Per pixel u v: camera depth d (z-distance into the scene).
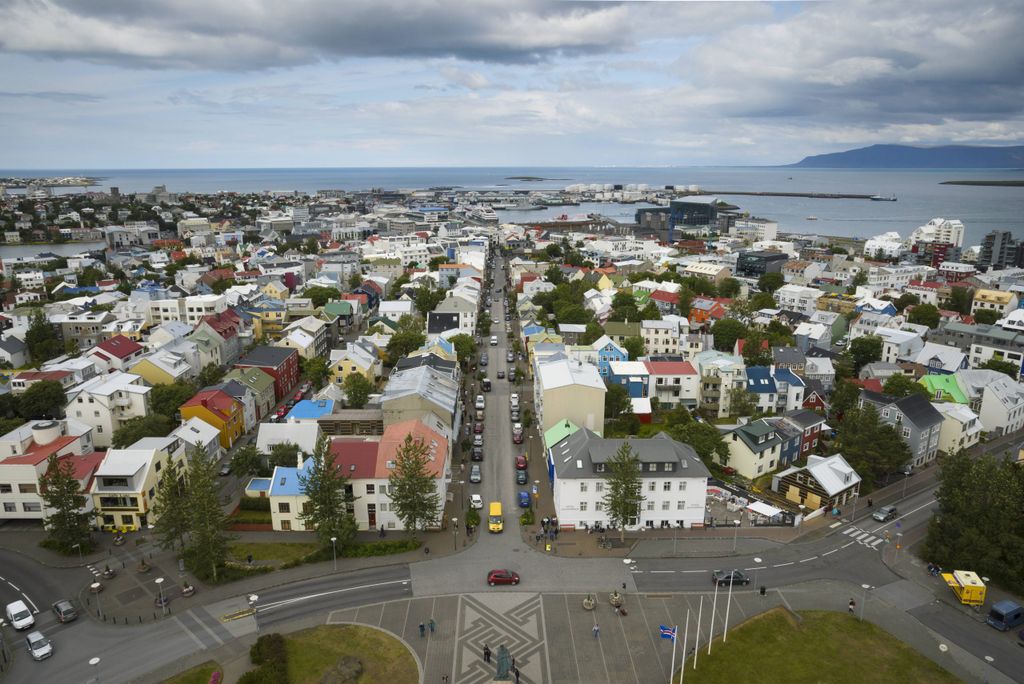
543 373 128.62
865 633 74.00
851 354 175.38
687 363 147.50
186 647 71.38
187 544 90.44
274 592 80.69
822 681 67.00
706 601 79.38
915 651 71.31
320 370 150.75
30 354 177.12
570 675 67.25
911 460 115.88
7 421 118.31
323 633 73.25
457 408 129.75
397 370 145.12
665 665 68.81
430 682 66.12
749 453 110.75
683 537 93.31
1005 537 82.12
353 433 116.62
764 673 67.94
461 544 90.88
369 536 93.00
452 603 78.44
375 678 66.69
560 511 94.94
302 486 91.56
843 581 83.56
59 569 85.69
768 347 171.62
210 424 118.25
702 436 111.25
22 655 70.12
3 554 89.12
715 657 69.88
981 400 137.25
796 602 79.31
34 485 94.81
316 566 85.94
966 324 185.25
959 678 67.56
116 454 96.50
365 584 82.06
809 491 101.75
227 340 174.75
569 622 75.31
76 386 137.25
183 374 147.25
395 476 89.69
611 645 71.62
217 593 80.56
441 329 189.00
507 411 141.62
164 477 89.00
